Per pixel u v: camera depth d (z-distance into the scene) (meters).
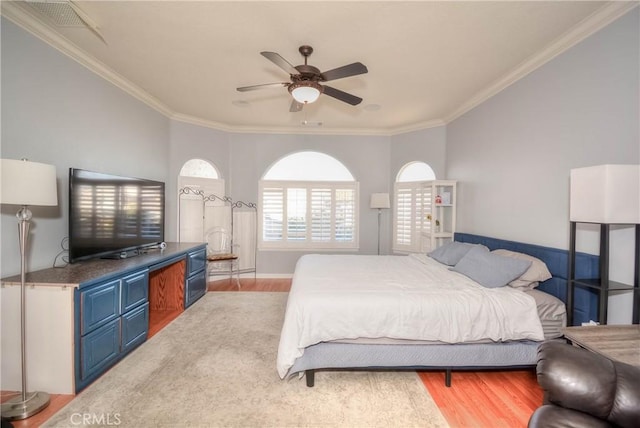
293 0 1.93
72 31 2.28
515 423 1.69
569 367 1.14
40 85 2.25
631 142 1.85
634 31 1.83
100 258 2.78
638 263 1.76
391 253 5.05
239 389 1.96
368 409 1.79
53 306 1.86
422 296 2.05
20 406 1.70
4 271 2.02
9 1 1.94
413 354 2.00
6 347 1.88
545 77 2.54
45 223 2.31
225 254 4.50
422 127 4.61
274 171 5.15
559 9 1.98
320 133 5.01
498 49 2.49
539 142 2.61
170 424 1.64
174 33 2.31
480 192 3.52
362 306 1.98
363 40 2.38
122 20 2.15
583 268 2.09
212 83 3.24
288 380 2.06
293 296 2.14
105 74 2.90
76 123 2.60
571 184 1.93
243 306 3.61
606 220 1.67
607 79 2.00
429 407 1.82
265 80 3.16
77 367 1.89
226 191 4.89
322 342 1.99
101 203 2.63
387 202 4.73
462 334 1.95
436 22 2.14
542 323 2.11
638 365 1.24
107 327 2.14
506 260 2.42
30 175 1.68
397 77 3.02
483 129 3.46
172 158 4.25
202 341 2.66
